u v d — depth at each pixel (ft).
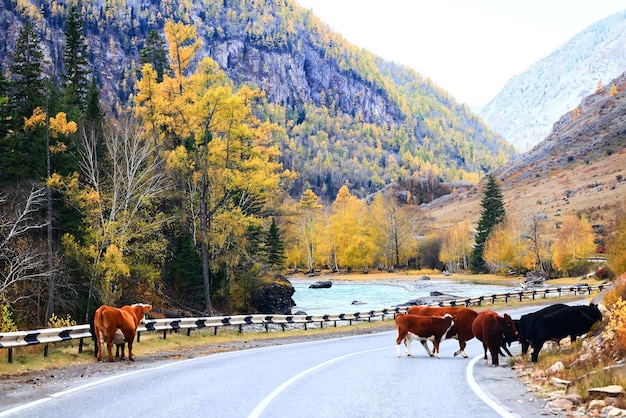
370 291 277.64
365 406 33.83
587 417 30.68
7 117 123.85
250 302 154.81
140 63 177.58
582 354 46.98
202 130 129.29
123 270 105.50
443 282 324.19
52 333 58.13
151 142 118.21
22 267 95.20
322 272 399.85
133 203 116.26
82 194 107.34
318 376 46.80
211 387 40.73
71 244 104.27
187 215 131.54
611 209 462.60
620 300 47.11
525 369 50.16
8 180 109.40
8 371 49.42
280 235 199.31
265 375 47.29
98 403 34.50
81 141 120.88
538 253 338.13
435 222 611.88
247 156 134.10
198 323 87.71
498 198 389.60
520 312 136.87
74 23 192.44
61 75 192.24
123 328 58.44
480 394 38.04
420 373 48.83
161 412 31.89
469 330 62.85
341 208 437.58
